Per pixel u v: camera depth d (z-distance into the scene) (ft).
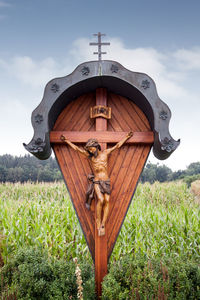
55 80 11.41
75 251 19.26
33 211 25.36
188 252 19.79
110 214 12.28
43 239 20.31
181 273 11.41
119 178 12.51
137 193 38.78
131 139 12.30
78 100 13.10
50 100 11.32
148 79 11.42
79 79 11.42
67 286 11.26
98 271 11.60
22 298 10.64
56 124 12.90
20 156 144.87
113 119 12.96
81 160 12.71
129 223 22.90
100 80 11.87
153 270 11.53
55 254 18.99
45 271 11.95
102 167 11.62
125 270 11.85
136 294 10.08
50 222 23.25
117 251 19.38
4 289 11.85
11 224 21.27
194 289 11.35
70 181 12.58
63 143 12.62
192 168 154.30
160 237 21.66
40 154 11.73
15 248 19.03
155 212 25.08
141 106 12.63
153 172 146.30
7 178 108.17
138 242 20.10
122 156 12.66
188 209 27.43
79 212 12.34
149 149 12.69
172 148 11.02
